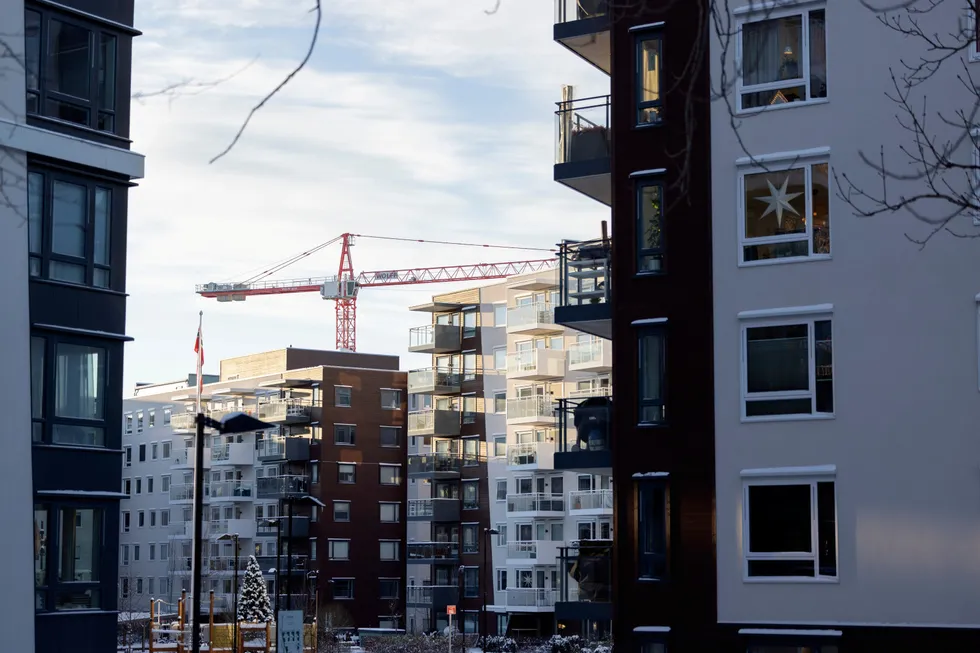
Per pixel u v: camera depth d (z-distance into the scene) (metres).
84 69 26.66
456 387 92.56
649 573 25.77
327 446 100.12
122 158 26.94
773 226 25.53
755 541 24.80
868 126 24.86
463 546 90.50
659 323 26.30
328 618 87.12
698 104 26.41
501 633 82.38
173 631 37.69
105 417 26.41
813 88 25.47
